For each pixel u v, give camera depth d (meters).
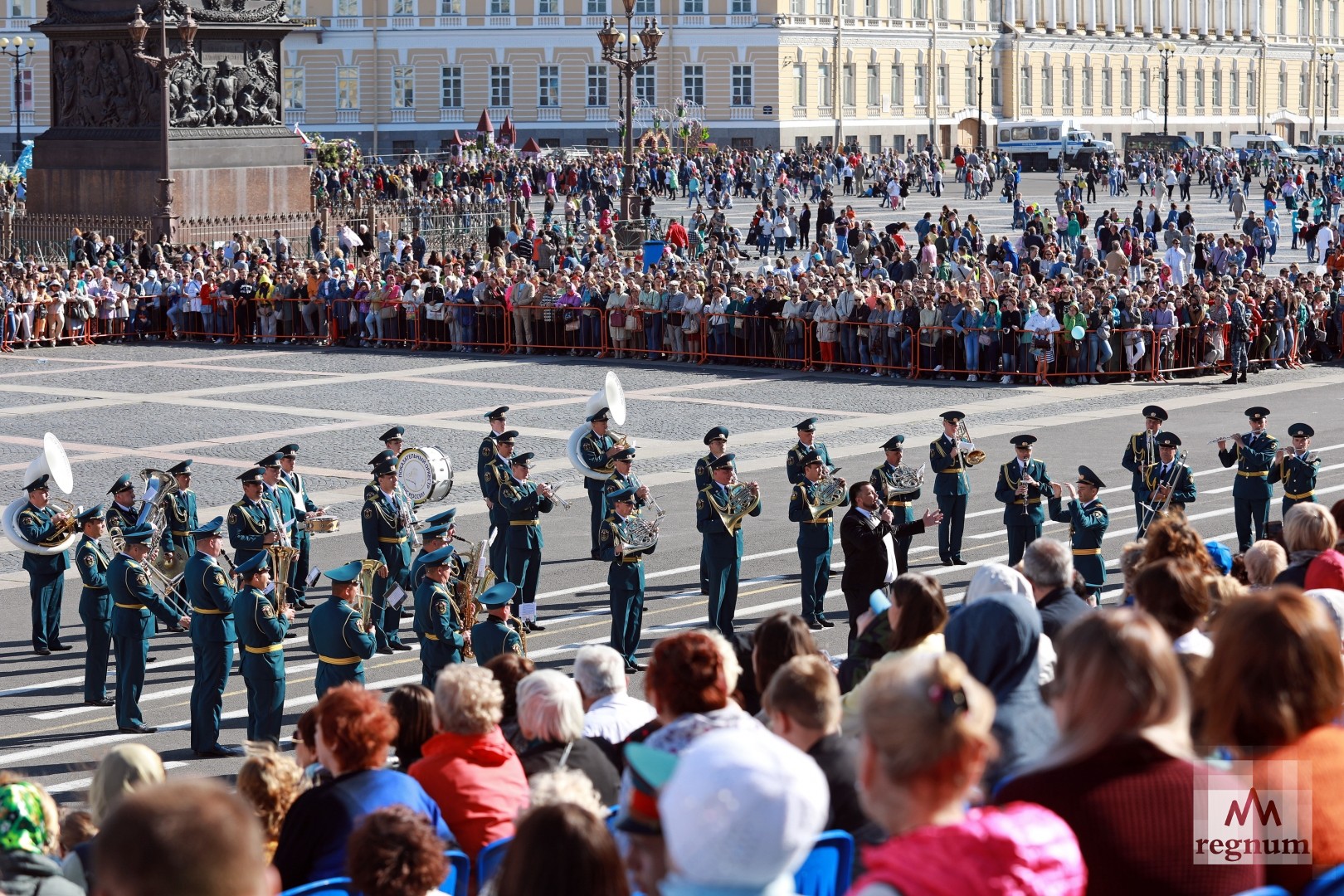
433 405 48.97
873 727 6.77
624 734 13.71
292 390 52.09
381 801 10.95
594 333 59.97
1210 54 191.00
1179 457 30.45
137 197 76.19
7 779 10.84
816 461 27.17
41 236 77.38
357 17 144.00
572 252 76.19
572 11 143.38
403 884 8.82
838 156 127.00
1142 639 7.43
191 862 5.22
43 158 78.75
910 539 29.36
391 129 145.38
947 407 48.00
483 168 112.94
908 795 6.75
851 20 150.38
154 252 70.44
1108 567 30.30
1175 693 7.43
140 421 46.28
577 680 14.14
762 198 100.56
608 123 144.00
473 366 57.66
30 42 117.19
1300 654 7.89
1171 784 7.32
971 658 10.56
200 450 41.84
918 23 157.12
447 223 89.19
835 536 33.19
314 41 143.75
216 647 21.36
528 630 26.42
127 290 65.88
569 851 7.29
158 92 75.50
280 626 21.23
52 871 10.09
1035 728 10.31
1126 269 73.44
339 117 145.00
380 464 27.98
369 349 62.47
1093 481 26.52
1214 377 54.03
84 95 77.50
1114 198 125.81
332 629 20.86
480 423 45.66
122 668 22.36
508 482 28.41
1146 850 7.21
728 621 26.75
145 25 70.56
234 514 28.00
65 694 24.19
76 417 47.06
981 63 152.38
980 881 6.55
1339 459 39.78
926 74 158.62
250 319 65.06
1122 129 180.88
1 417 47.09
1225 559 19.36
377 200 95.38
